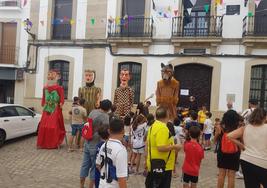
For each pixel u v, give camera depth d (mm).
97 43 17312
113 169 3996
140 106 9102
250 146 5098
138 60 16594
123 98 9906
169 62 16141
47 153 10625
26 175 8148
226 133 6105
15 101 18953
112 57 17094
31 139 12836
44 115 11414
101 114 6363
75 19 17844
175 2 16078
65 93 18203
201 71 16000
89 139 6352
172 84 9312
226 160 6129
